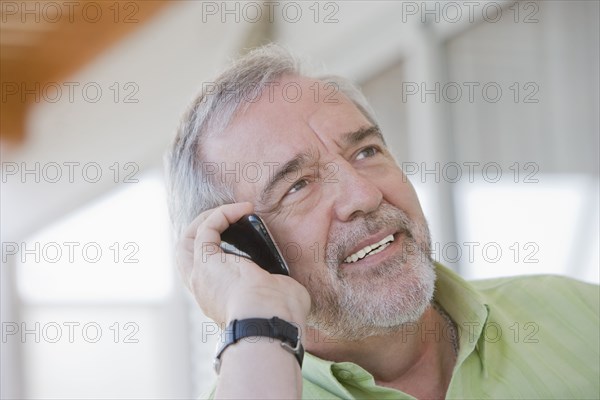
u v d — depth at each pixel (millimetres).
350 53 3803
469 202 3209
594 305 1552
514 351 1475
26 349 7781
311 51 3729
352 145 1473
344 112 1490
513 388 1424
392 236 1434
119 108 4305
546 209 2803
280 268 1384
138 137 4617
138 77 4062
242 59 1561
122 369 6953
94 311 7141
